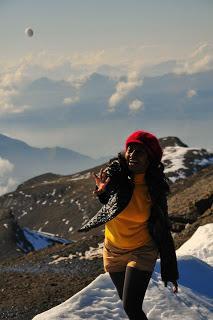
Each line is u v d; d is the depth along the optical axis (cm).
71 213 17188
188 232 2255
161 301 851
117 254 663
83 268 1997
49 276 1894
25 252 9525
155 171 641
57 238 11250
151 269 652
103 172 652
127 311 648
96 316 775
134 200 638
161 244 645
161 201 641
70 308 783
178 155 17812
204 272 1033
